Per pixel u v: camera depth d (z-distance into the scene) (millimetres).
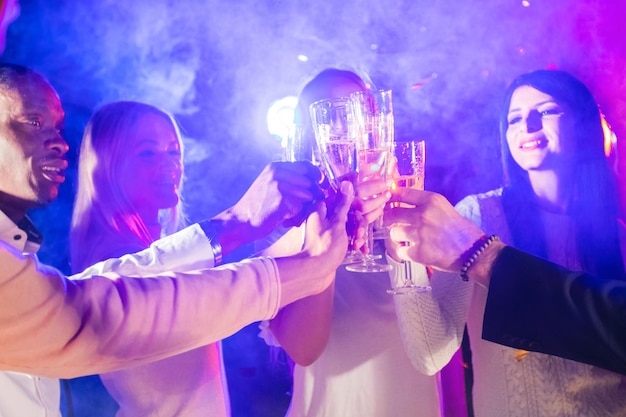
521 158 2143
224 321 1359
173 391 2016
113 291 1258
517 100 2164
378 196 1793
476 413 2049
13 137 1433
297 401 2430
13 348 1169
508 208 2189
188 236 1892
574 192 2100
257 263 1444
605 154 2117
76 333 1202
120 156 2320
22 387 1736
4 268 1107
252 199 1914
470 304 2098
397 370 2307
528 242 2129
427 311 2094
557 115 2102
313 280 1516
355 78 2545
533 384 1883
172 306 1299
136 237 2270
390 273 2154
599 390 1825
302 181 1876
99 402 2285
